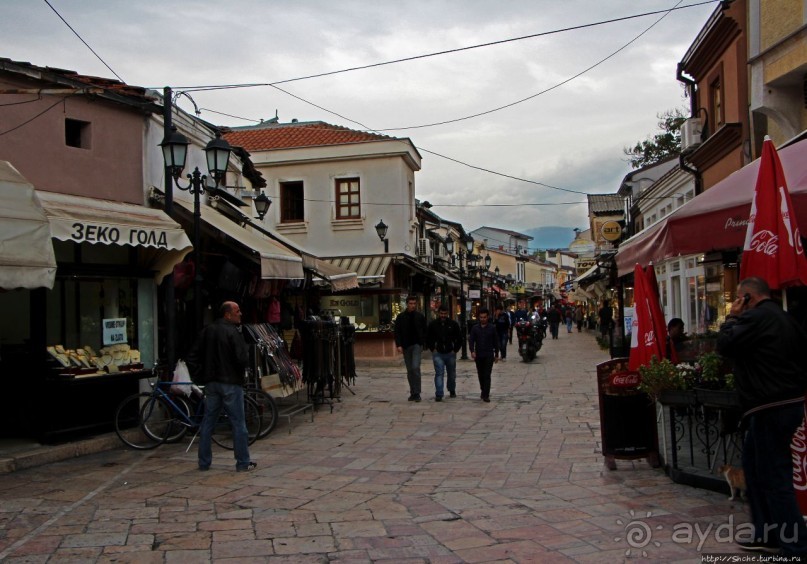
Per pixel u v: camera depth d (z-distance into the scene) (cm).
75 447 842
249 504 621
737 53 1296
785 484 441
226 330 770
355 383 1700
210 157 1012
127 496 650
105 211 856
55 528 549
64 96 898
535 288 7719
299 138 2634
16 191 694
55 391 847
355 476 731
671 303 2091
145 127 1036
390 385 1650
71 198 875
